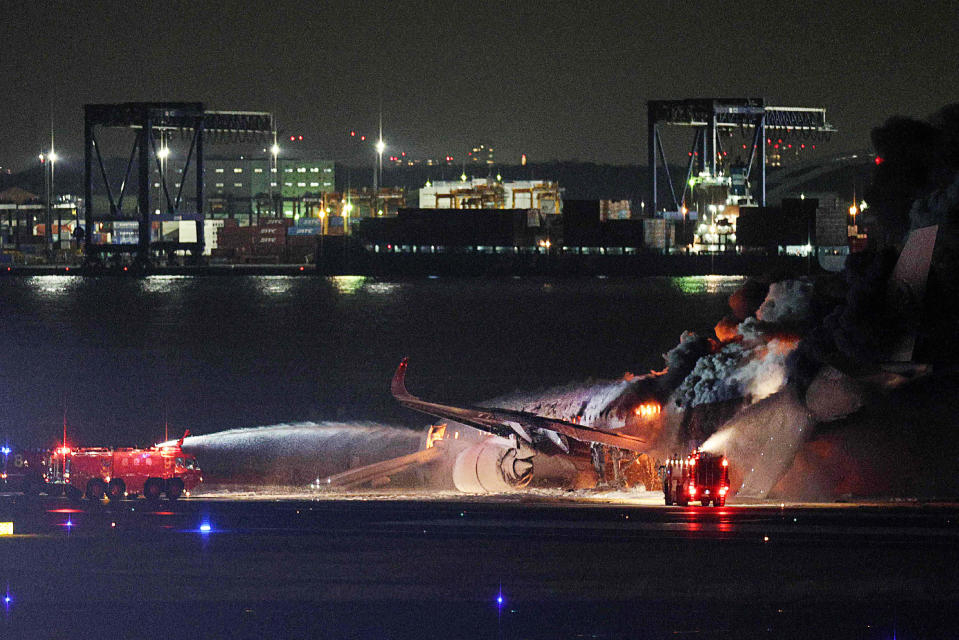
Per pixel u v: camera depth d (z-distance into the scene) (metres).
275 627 71.81
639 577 85.44
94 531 107.00
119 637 69.81
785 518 115.69
